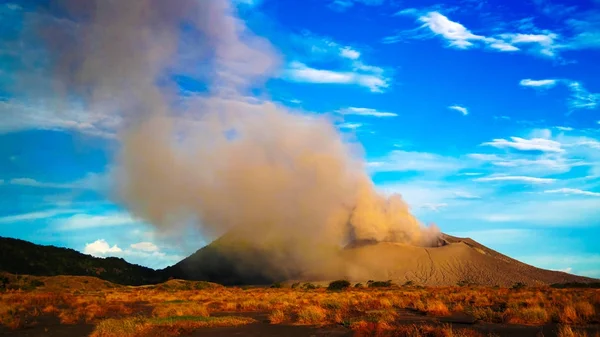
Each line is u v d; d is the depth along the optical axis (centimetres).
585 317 2431
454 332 1942
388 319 2572
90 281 11419
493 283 18900
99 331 2298
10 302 4931
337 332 2217
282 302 4384
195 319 2802
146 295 7044
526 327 2214
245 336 2211
